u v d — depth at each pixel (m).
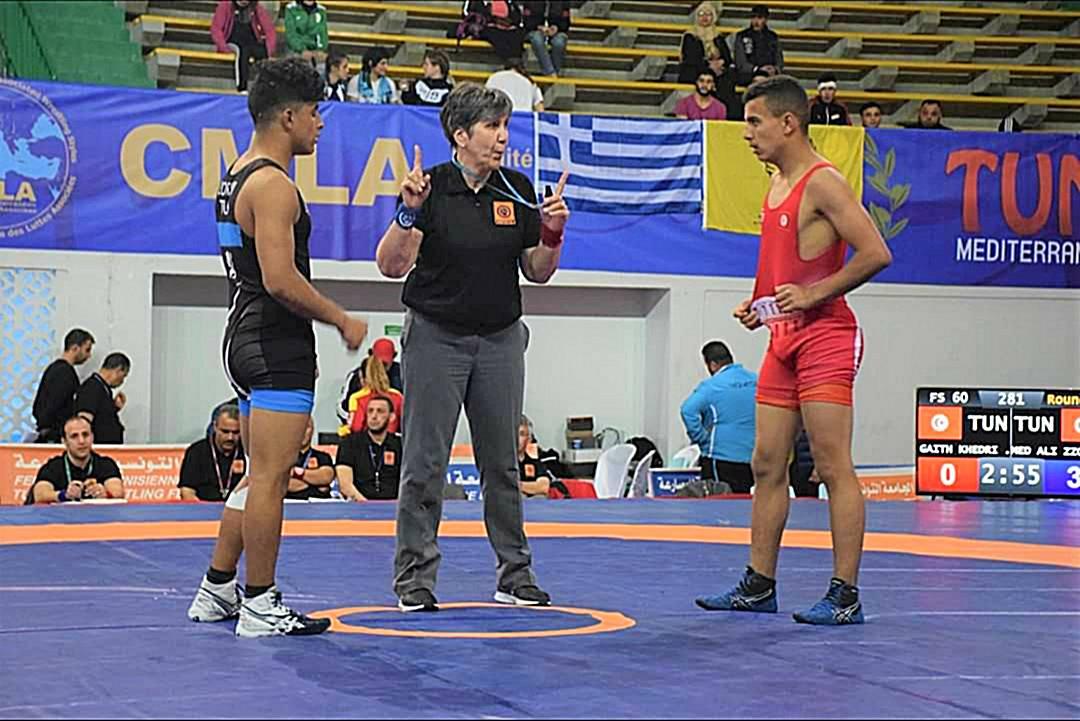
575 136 17.41
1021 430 13.67
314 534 9.51
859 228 6.10
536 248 6.70
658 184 17.73
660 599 6.82
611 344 19.03
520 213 6.61
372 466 12.78
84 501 12.12
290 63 5.78
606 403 19.06
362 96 19.78
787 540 9.53
